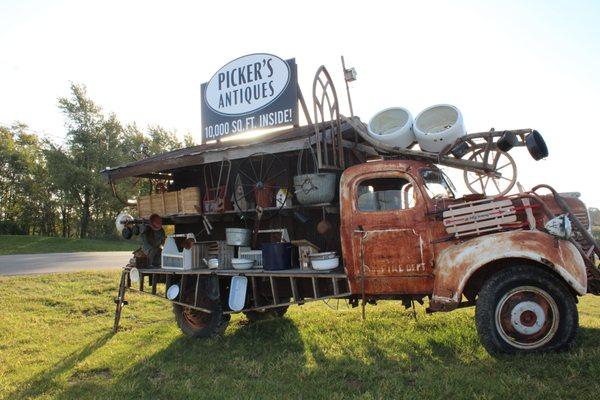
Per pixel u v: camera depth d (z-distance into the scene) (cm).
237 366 471
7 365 514
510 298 418
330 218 586
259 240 662
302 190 542
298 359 476
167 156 712
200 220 700
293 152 625
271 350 525
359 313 680
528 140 471
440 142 500
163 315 777
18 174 4650
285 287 578
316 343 534
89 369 487
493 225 440
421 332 544
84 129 4006
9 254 2306
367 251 483
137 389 420
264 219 645
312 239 611
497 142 477
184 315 632
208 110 721
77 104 3991
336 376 417
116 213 4331
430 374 391
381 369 427
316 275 512
